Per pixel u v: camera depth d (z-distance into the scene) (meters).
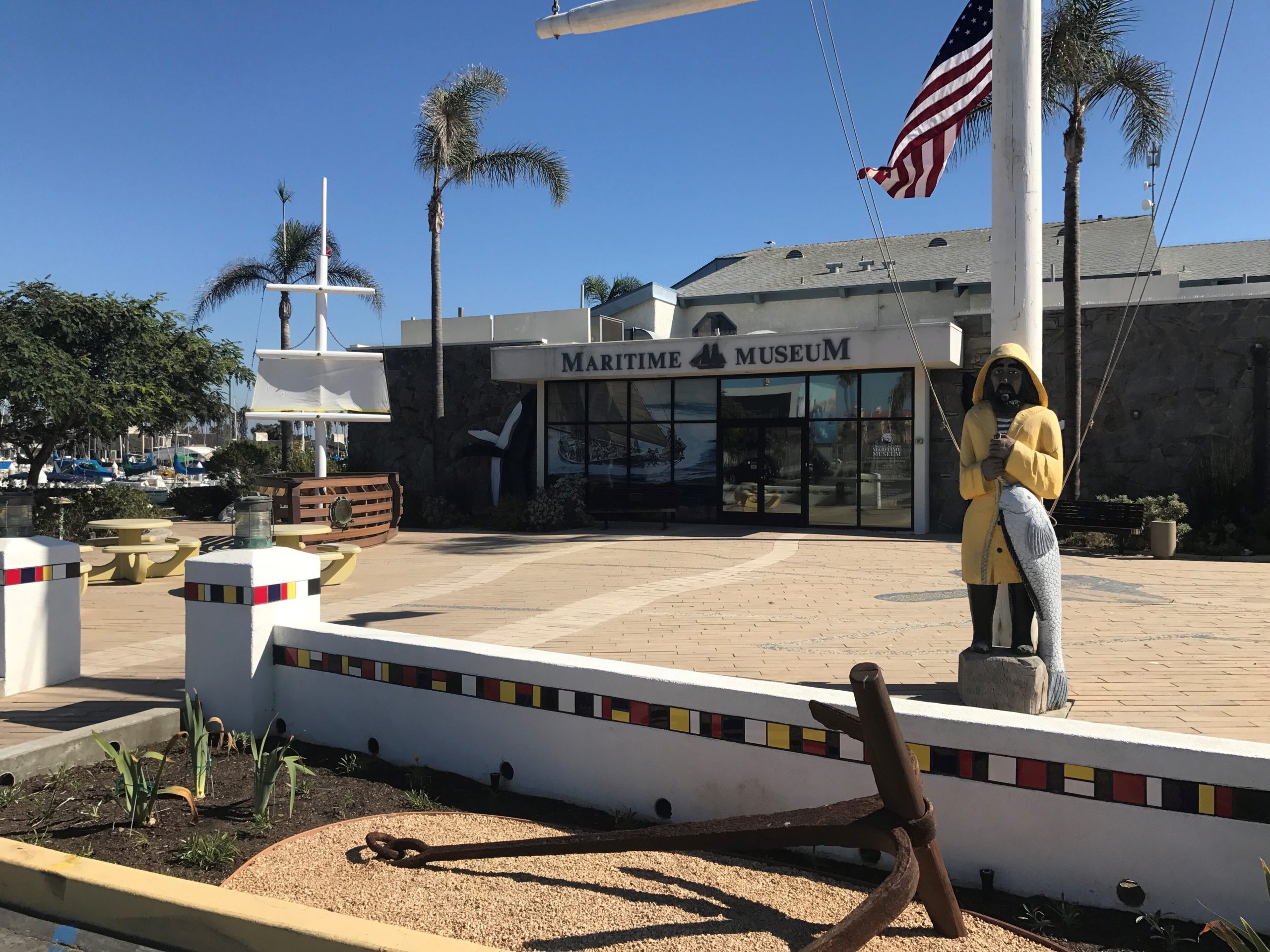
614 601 10.24
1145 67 17.23
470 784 4.62
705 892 3.37
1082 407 18.20
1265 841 3.06
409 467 24.91
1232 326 17.20
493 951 2.72
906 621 8.86
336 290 16.97
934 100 6.32
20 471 54.38
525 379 21.48
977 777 3.51
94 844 3.79
